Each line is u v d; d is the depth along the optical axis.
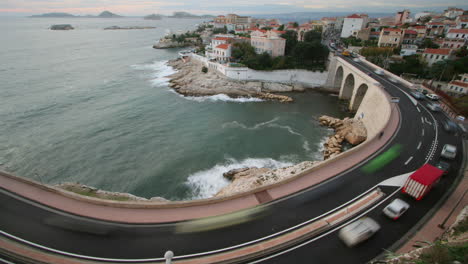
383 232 19.44
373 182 25.69
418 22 136.12
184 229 19.30
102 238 18.23
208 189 35.09
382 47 86.81
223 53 94.69
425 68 69.44
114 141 48.16
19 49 146.50
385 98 46.41
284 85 85.56
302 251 17.75
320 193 23.91
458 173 27.16
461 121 41.06
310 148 46.62
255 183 30.80
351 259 17.12
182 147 46.38
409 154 30.95
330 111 66.69
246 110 66.69
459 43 81.50
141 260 16.67
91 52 148.62
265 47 92.94
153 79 93.88
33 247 17.28
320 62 91.75
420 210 21.77
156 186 35.75
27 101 66.25
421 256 14.95
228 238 18.59
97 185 35.97
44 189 22.86
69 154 43.44
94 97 72.19
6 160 41.06
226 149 45.78
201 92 79.06
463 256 13.95
